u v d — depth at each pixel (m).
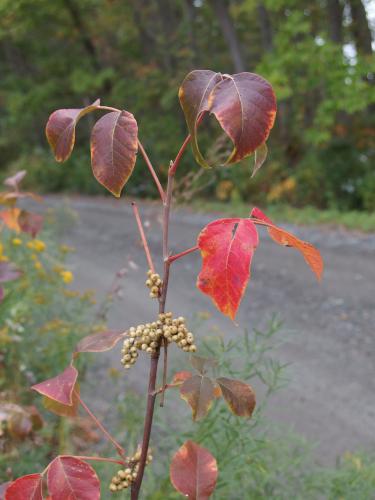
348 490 2.00
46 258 4.37
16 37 17.78
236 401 1.04
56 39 19.53
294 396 4.12
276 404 3.97
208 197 13.37
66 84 18.83
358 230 9.55
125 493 1.89
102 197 17.19
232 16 15.81
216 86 0.82
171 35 18.44
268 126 0.81
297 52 11.29
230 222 0.87
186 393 1.02
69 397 1.03
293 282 7.01
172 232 10.33
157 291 1.01
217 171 12.53
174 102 17.22
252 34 21.62
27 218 2.31
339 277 7.12
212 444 1.96
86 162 18.42
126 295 6.66
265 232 9.87
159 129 16.50
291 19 11.43
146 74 17.81
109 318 5.79
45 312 3.57
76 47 19.11
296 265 7.74
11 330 2.88
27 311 3.16
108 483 2.02
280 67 11.35
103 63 19.86
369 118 14.62
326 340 5.18
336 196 12.65
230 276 0.83
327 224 10.17
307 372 4.52
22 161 20.92
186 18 18.42
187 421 2.19
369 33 15.03
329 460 3.31
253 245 0.84
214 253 0.84
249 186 12.90
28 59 22.91
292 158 14.44
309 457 2.46
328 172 12.79
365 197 12.15
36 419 2.00
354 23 15.18
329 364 4.68
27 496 0.99
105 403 3.38
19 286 3.16
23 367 2.78
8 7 15.34
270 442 2.10
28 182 19.78
